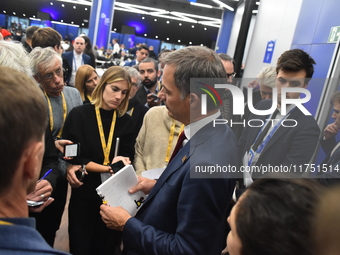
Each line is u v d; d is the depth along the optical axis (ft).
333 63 8.53
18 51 3.92
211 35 90.84
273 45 15.97
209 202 2.67
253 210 1.51
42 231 5.83
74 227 5.50
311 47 10.46
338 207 1.39
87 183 5.53
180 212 2.82
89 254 5.56
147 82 9.49
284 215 1.41
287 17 14.79
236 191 3.44
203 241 2.72
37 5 81.56
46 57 5.47
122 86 5.44
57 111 6.09
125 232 3.30
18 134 1.49
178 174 3.12
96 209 5.64
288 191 1.51
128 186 4.09
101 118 5.68
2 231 1.36
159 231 3.15
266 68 4.94
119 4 65.41
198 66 2.87
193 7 64.34
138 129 7.64
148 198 3.41
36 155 1.65
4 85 1.49
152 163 5.88
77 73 7.97
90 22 46.88
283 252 1.38
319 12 10.43
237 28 39.70
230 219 1.69
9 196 1.59
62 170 5.54
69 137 5.52
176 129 5.94
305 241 1.35
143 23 89.56
